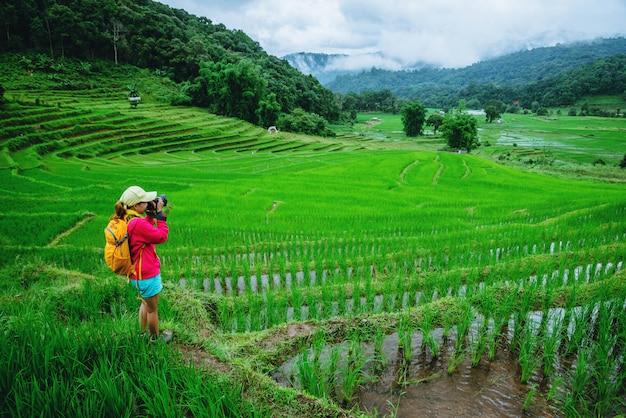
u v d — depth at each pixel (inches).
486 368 261.1
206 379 214.1
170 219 719.1
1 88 2390.5
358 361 255.4
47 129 2289.6
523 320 315.0
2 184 1105.4
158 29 5054.1
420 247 538.3
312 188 1167.0
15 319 254.8
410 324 306.3
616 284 366.9
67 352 215.0
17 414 178.2
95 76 4133.9
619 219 666.8
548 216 775.7
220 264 474.9
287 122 4296.3
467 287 383.2
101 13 4665.4
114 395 189.8
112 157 2231.8
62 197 933.2
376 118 7701.8
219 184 1201.4
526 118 7126.0
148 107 3727.9
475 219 767.1
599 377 233.6
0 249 517.3
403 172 1632.6
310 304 353.4
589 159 2859.3
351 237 595.8
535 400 230.1
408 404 227.6
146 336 237.9
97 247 555.8
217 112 4175.7
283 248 545.6
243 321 325.7
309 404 212.4
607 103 7706.7
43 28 4052.7
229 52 6141.7
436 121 5167.3
